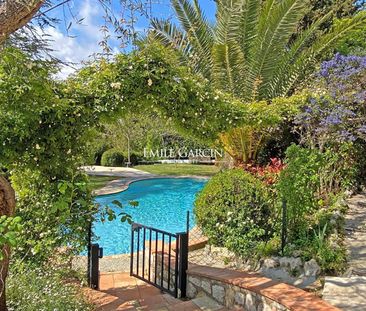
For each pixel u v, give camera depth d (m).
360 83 6.97
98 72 3.99
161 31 7.12
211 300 4.06
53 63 3.71
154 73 4.09
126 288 4.77
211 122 4.81
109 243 8.21
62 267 4.26
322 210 5.63
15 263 3.84
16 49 3.05
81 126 3.89
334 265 3.89
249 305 3.49
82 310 3.24
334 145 6.98
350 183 7.30
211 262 5.16
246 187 5.34
